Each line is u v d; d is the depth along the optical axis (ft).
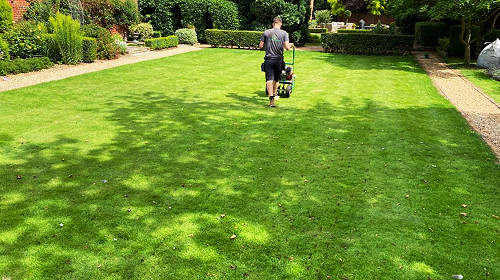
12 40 38.65
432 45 67.05
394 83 35.55
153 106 24.91
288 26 70.49
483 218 11.73
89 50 43.62
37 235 10.34
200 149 17.28
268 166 15.55
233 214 11.71
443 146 18.35
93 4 60.59
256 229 10.90
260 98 27.96
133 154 16.48
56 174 14.26
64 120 21.18
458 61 52.06
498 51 44.27
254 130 20.20
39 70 37.35
